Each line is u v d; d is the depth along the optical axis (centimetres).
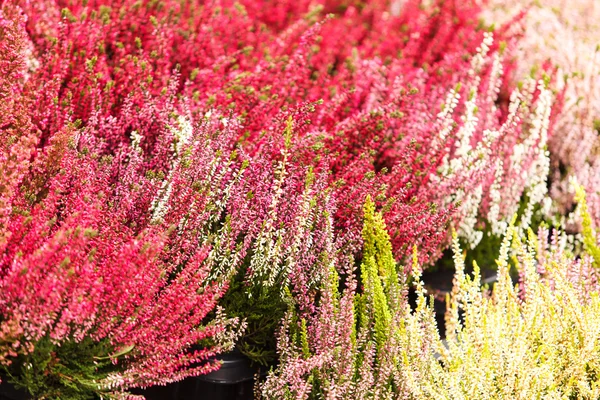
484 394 282
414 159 365
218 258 283
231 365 302
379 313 283
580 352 302
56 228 261
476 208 393
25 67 308
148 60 370
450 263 420
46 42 359
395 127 402
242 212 286
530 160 421
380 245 303
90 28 371
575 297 312
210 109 341
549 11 594
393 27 616
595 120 485
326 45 543
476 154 391
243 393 311
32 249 244
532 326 303
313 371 280
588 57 534
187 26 439
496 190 411
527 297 314
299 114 315
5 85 287
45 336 244
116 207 278
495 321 293
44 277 235
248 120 354
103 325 245
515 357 285
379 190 324
